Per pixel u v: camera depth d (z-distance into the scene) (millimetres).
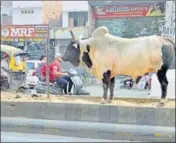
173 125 7414
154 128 7070
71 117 8133
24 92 10758
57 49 11375
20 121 7820
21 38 9367
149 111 7621
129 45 8477
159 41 8359
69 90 10914
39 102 8406
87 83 11758
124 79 13094
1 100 8828
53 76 10734
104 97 8750
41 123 7703
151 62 8305
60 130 7496
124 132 7152
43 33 9188
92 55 8781
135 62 8367
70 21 34562
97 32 8719
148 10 19094
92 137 7191
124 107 7797
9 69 10898
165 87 8383
